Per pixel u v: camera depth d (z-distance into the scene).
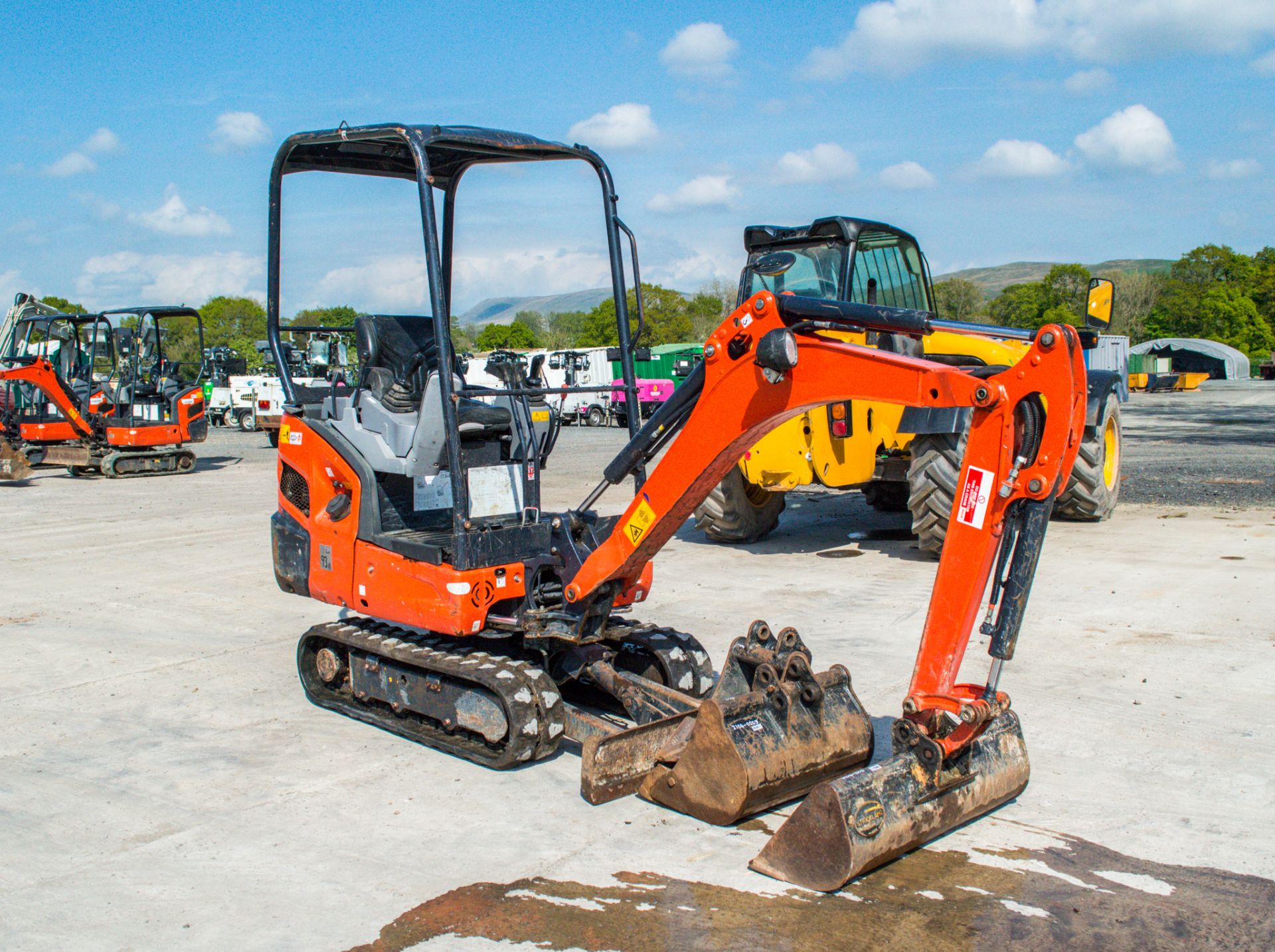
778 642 4.02
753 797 3.74
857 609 6.90
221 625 6.96
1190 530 9.50
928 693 3.43
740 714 3.82
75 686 5.65
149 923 3.16
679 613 6.91
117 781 4.31
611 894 3.31
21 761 4.56
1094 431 9.52
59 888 3.39
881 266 9.05
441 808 3.99
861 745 4.12
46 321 17.72
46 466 18.97
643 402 29.16
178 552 9.62
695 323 80.19
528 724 4.21
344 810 3.99
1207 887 3.32
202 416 17.55
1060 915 3.16
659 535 4.18
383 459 4.82
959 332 3.32
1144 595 7.00
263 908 3.24
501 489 4.87
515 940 3.04
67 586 8.23
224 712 5.21
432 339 5.23
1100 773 4.21
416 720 4.88
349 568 4.97
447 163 5.46
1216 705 4.94
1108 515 10.29
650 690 4.42
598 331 77.44
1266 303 87.94
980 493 3.27
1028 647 5.92
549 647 4.70
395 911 3.22
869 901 3.25
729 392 3.84
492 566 4.50
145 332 16.86
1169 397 40.50
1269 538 8.95
